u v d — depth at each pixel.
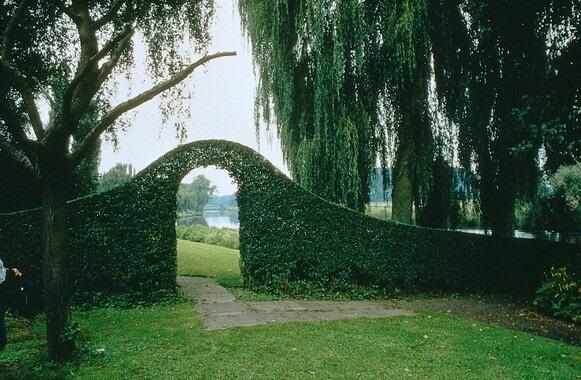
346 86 11.86
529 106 8.85
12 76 5.14
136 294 8.48
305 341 5.84
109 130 11.81
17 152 5.05
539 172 12.69
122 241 8.56
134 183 8.77
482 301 9.84
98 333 6.25
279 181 9.83
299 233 9.77
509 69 11.79
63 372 4.67
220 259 17.95
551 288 8.30
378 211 14.70
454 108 12.19
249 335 6.08
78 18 5.74
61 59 10.45
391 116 12.27
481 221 13.41
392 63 11.55
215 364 4.93
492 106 12.33
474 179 12.88
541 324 7.56
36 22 8.93
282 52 12.06
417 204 12.64
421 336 6.24
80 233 8.37
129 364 4.92
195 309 8.04
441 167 12.46
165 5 10.47
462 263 10.91
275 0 11.84
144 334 6.15
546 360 5.39
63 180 5.12
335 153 11.53
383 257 10.16
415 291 10.45
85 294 8.24
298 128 12.58
